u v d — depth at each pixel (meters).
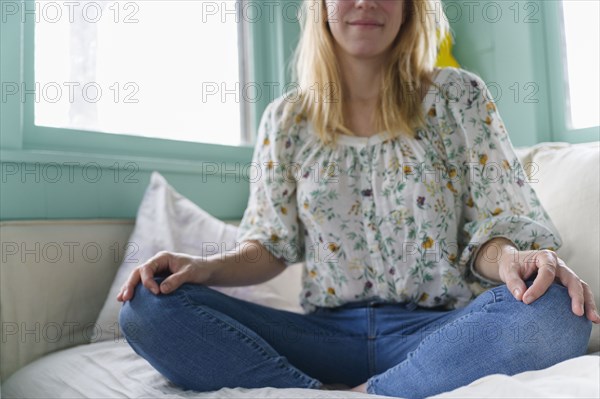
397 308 1.21
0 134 1.44
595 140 1.82
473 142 1.24
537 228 1.14
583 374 0.74
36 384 1.18
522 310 0.89
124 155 1.68
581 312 0.88
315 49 1.37
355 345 1.20
